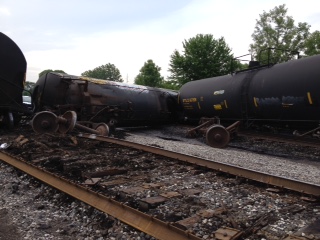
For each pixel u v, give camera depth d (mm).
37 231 4289
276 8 50781
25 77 14031
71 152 8484
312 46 46531
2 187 6188
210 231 3861
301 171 8344
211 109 16812
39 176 6359
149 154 8633
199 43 47250
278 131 14867
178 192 5355
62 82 15680
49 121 12305
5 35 13172
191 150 11055
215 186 5848
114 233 4078
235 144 14586
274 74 13242
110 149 9367
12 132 12891
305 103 11844
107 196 5152
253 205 4875
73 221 4613
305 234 3818
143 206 4676
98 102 16016
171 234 3658
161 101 19578
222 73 47562
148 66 59188
